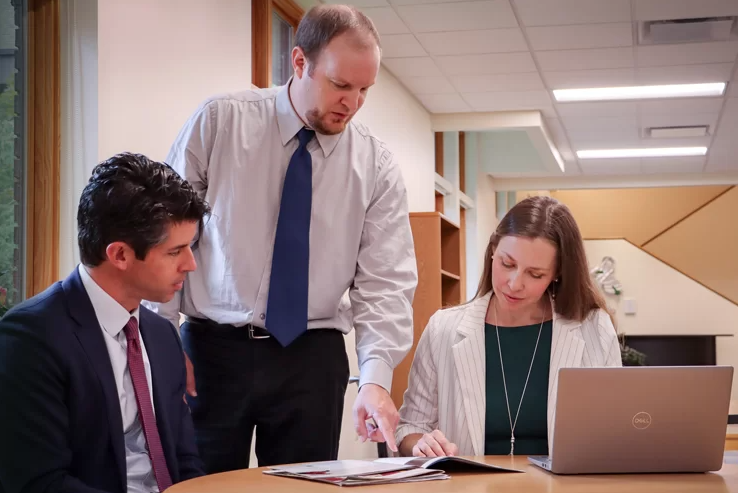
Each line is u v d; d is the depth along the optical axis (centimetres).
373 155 226
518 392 231
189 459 188
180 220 171
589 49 589
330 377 214
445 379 236
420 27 545
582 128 818
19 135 287
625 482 161
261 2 432
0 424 159
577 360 229
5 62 281
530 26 543
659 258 1265
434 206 795
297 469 168
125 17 309
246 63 409
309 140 216
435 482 157
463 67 631
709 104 729
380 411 197
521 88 687
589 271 237
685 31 549
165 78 334
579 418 166
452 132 858
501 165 963
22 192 287
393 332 215
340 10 204
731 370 169
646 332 1263
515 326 239
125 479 168
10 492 158
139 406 177
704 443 171
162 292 174
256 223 212
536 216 229
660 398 168
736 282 1330
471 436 226
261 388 207
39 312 167
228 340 209
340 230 218
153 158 326
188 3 352
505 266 230
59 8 295
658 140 865
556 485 156
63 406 164
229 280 210
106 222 167
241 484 152
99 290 174
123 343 179
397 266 224
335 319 218
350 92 203
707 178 1039
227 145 214
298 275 208
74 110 294
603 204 1373
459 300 646
